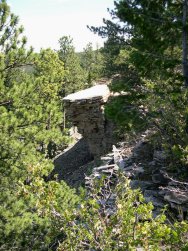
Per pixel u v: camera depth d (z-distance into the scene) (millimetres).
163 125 11039
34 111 12266
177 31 10039
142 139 16312
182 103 9812
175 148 9414
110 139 30234
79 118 31297
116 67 28391
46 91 33625
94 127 30719
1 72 12188
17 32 12578
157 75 10547
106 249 5715
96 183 7219
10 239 10391
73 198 10656
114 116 10484
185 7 9633
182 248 5453
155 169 12852
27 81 12641
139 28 10266
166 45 10242
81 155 38375
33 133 11672
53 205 7059
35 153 12836
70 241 6293
